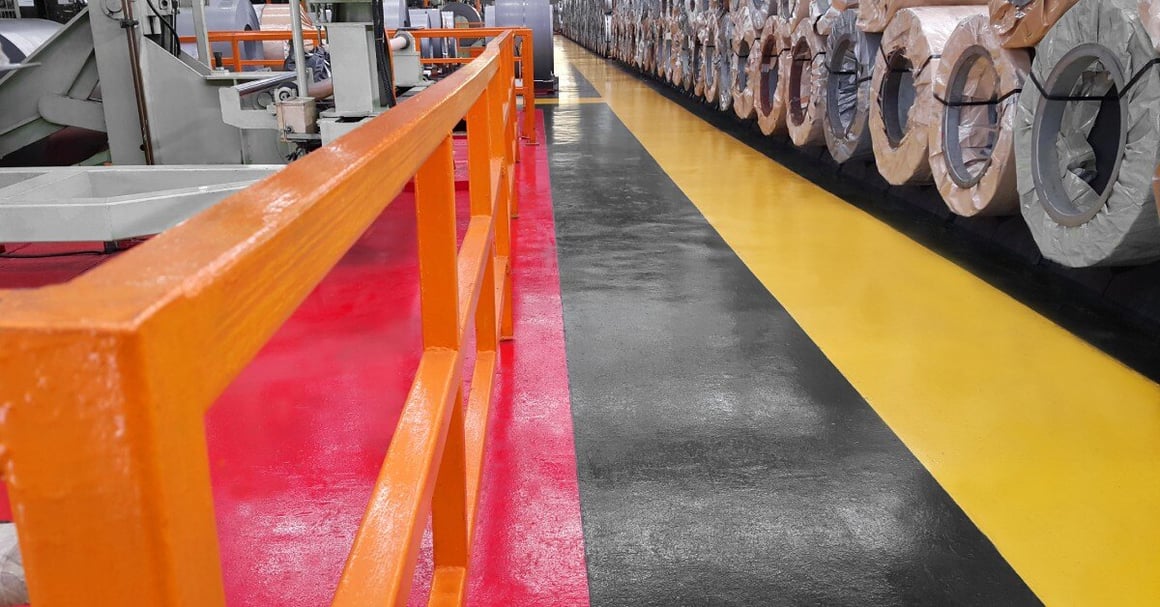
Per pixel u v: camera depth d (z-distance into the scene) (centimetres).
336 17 539
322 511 249
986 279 470
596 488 268
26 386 41
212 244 53
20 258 517
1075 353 370
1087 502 261
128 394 41
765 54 895
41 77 568
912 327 402
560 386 341
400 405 316
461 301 183
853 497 264
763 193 705
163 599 46
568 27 4072
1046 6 399
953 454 288
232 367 52
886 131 604
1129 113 337
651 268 502
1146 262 372
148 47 537
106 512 44
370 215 86
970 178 496
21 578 103
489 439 298
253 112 528
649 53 1716
